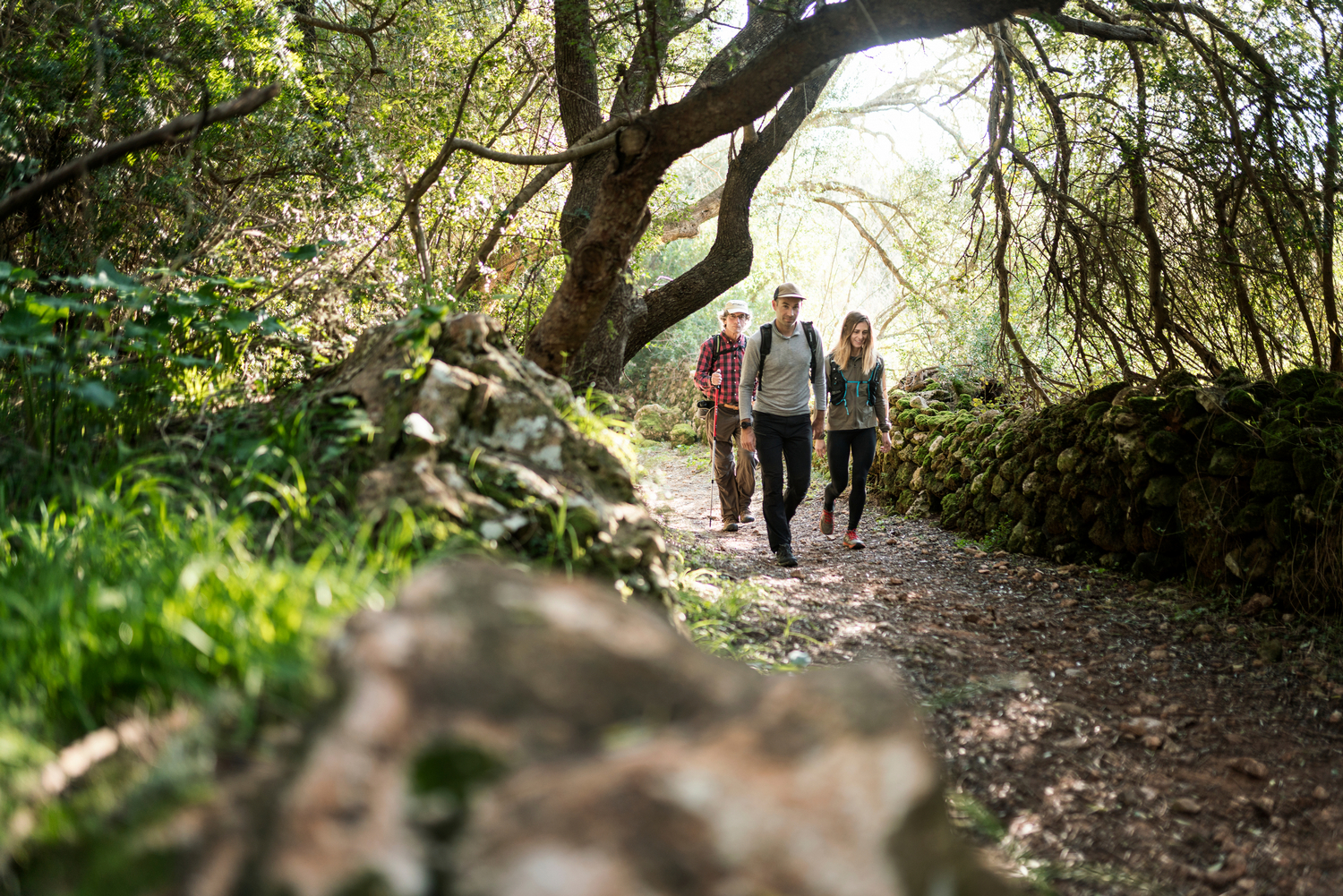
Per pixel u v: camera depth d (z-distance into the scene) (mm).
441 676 1318
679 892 1025
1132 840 2711
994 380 9344
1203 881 2531
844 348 6863
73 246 4676
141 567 2117
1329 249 5398
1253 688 3957
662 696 1373
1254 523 4961
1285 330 6312
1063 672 4125
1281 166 5473
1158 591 5383
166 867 1176
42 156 4715
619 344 6914
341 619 1834
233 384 3836
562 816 1105
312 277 4766
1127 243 6629
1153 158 6059
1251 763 3180
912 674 3879
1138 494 5660
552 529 2934
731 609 4125
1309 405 5059
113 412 3334
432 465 2896
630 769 1176
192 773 1363
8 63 4461
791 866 1064
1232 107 5516
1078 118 6555
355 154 6020
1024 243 7926
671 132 4242
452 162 6816
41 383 3262
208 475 2928
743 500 7844
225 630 1761
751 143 7641
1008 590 5629
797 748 1243
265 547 2465
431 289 5031
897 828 1145
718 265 7598
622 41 6785
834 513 8688
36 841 1345
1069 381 7562
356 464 3031
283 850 1117
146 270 3746
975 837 2566
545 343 4645
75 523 2566
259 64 5441
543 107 7922
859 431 6863
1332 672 4059
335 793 1173
